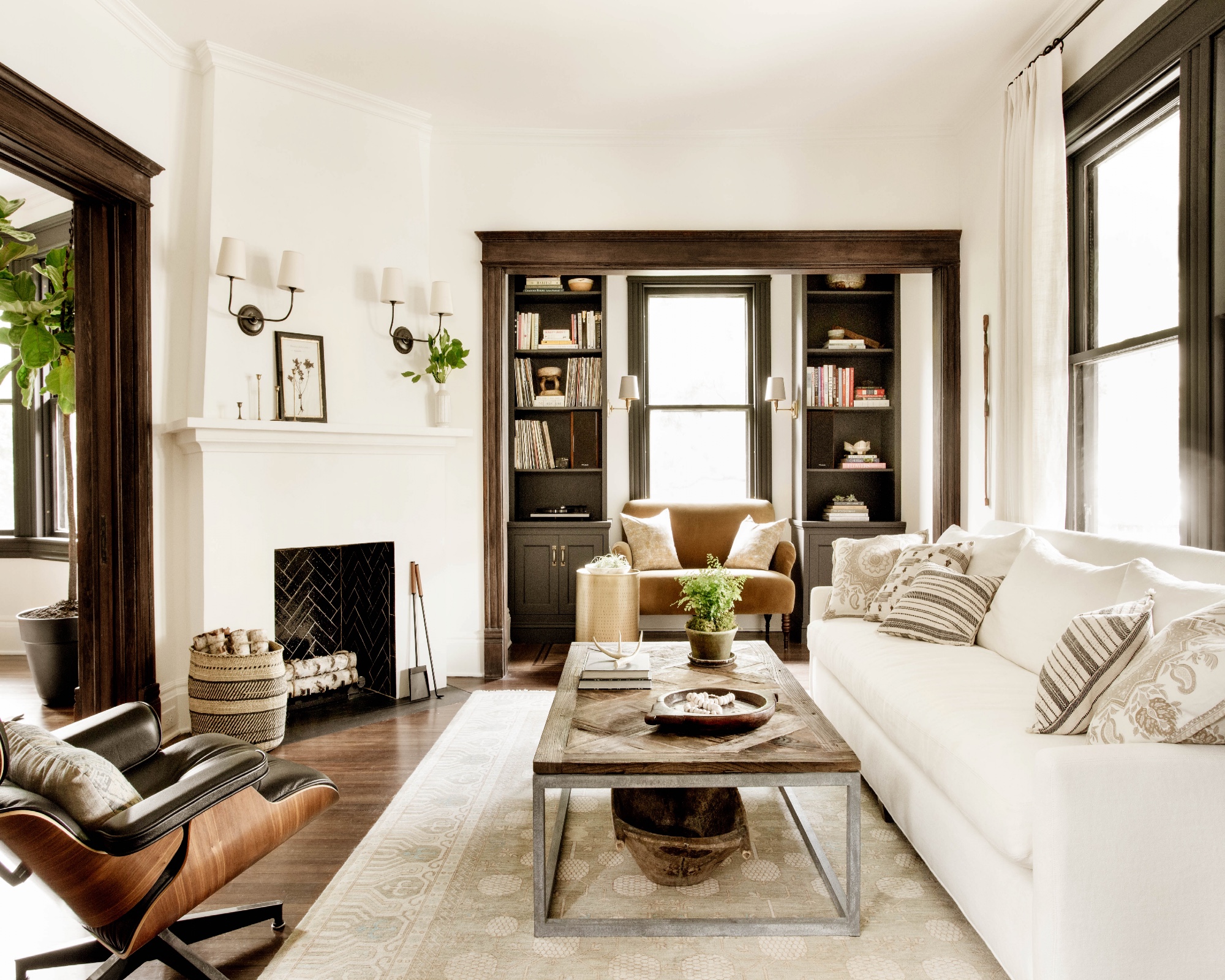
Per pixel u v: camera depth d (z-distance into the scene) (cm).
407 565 387
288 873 213
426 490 395
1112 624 171
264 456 339
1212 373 246
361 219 382
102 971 155
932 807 197
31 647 373
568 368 525
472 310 422
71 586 386
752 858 200
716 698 210
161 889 145
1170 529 279
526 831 236
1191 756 138
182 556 337
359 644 409
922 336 485
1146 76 272
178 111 338
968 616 271
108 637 313
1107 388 314
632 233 417
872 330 536
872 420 537
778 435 550
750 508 535
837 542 348
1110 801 136
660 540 511
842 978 165
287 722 348
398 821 243
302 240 362
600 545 501
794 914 188
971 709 197
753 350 550
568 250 419
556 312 544
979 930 171
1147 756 138
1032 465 325
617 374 547
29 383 384
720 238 418
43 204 484
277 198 355
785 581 471
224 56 338
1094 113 302
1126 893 136
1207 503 248
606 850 223
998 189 376
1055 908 136
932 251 419
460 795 263
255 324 346
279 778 177
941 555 303
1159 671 146
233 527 330
